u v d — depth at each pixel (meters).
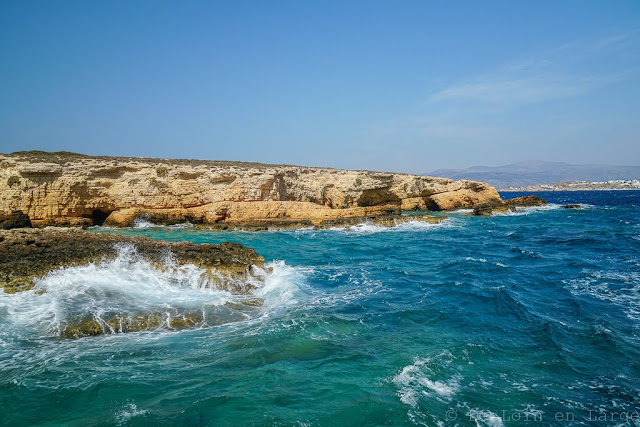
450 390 10.05
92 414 8.79
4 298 14.52
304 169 63.38
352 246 33.88
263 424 8.58
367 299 17.67
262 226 44.59
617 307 16.17
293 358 11.66
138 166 45.59
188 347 12.29
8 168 40.31
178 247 20.70
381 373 10.84
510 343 12.87
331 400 9.55
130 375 10.50
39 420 8.57
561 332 13.66
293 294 18.16
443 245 34.28
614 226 46.03
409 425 8.68
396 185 60.38
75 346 12.16
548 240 36.00
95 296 15.23
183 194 45.44
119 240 21.23
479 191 69.12
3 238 19.89
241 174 47.94
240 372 10.78
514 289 19.31
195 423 8.56
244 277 18.47
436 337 13.34
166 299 15.66
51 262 17.09
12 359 11.20
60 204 41.25
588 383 10.44
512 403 9.53
